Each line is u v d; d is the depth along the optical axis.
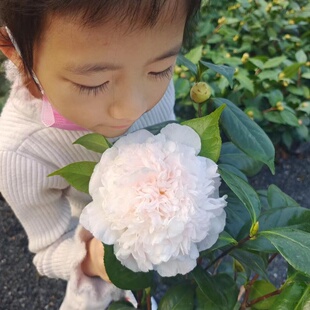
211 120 0.67
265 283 0.91
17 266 1.83
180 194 0.61
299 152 2.30
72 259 1.02
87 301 1.02
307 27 2.62
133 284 0.74
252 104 2.17
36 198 1.02
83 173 0.71
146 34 0.60
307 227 0.79
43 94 0.81
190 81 2.09
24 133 0.95
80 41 0.59
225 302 0.79
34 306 1.73
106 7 0.56
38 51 0.64
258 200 0.73
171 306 0.83
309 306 0.66
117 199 0.60
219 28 2.42
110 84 0.65
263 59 2.23
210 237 0.67
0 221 1.96
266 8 2.50
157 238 0.60
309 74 2.23
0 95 1.60
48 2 0.56
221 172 0.74
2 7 0.62
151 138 0.66
